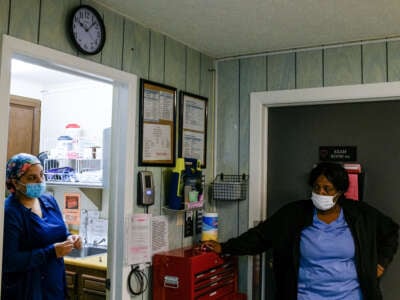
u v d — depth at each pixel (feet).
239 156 9.62
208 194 9.75
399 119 8.20
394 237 7.14
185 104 8.93
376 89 8.18
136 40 7.61
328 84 8.68
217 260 8.29
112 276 7.35
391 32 7.94
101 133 11.80
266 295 9.19
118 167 7.43
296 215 7.30
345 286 6.78
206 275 7.96
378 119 8.39
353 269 6.84
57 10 6.07
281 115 9.38
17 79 12.34
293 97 8.98
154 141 7.99
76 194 11.71
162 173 8.27
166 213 8.31
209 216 8.87
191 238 9.16
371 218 7.02
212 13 7.18
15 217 6.34
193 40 8.69
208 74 9.86
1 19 5.28
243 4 6.77
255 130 9.39
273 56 9.33
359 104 8.58
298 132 9.16
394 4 6.66
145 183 7.63
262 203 9.31
